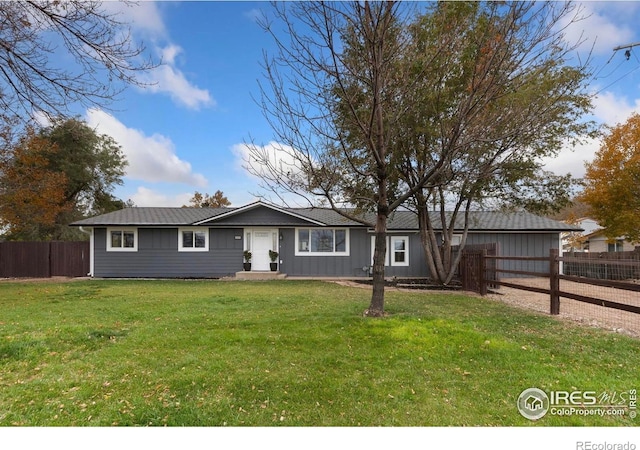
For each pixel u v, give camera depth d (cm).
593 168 1812
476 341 510
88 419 309
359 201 829
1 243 1739
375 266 699
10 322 651
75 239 2775
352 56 655
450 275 1318
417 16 699
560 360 451
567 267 1814
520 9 546
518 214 1897
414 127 916
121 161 3142
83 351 484
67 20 632
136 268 1734
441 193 1270
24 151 1559
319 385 372
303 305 834
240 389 363
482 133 600
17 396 350
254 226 1738
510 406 331
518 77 656
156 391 360
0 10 615
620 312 796
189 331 579
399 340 513
